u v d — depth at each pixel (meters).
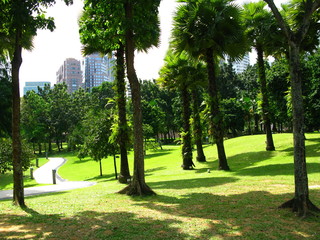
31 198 11.88
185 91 24.52
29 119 69.50
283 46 23.72
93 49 19.19
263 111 25.19
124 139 18.30
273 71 36.25
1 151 25.34
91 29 12.03
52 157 62.47
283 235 5.49
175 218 6.89
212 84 19.48
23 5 8.59
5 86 26.91
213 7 17.42
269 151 24.64
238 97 63.75
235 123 51.84
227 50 18.70
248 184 11.88
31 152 28.78
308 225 6.05
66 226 6.51
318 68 27.52
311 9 7.04
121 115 18.66
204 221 6.54
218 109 19.52
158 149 53.78
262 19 22.94
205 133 24.33
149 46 18.02
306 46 23.20
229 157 26.30
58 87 80.69
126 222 6.68
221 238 5.39
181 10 18.69
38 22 9.40
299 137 7.01
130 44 11.44
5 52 13.54
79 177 28.98
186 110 24.33
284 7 22.42
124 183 17.45
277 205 7.83
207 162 26.52
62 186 18.48
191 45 19.44
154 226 6.28
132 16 11.24
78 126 61.12
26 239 5.66
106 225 6.48
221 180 13.77
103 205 8.94
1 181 27.66
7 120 27.94
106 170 32.84
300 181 6.96
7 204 9.74
